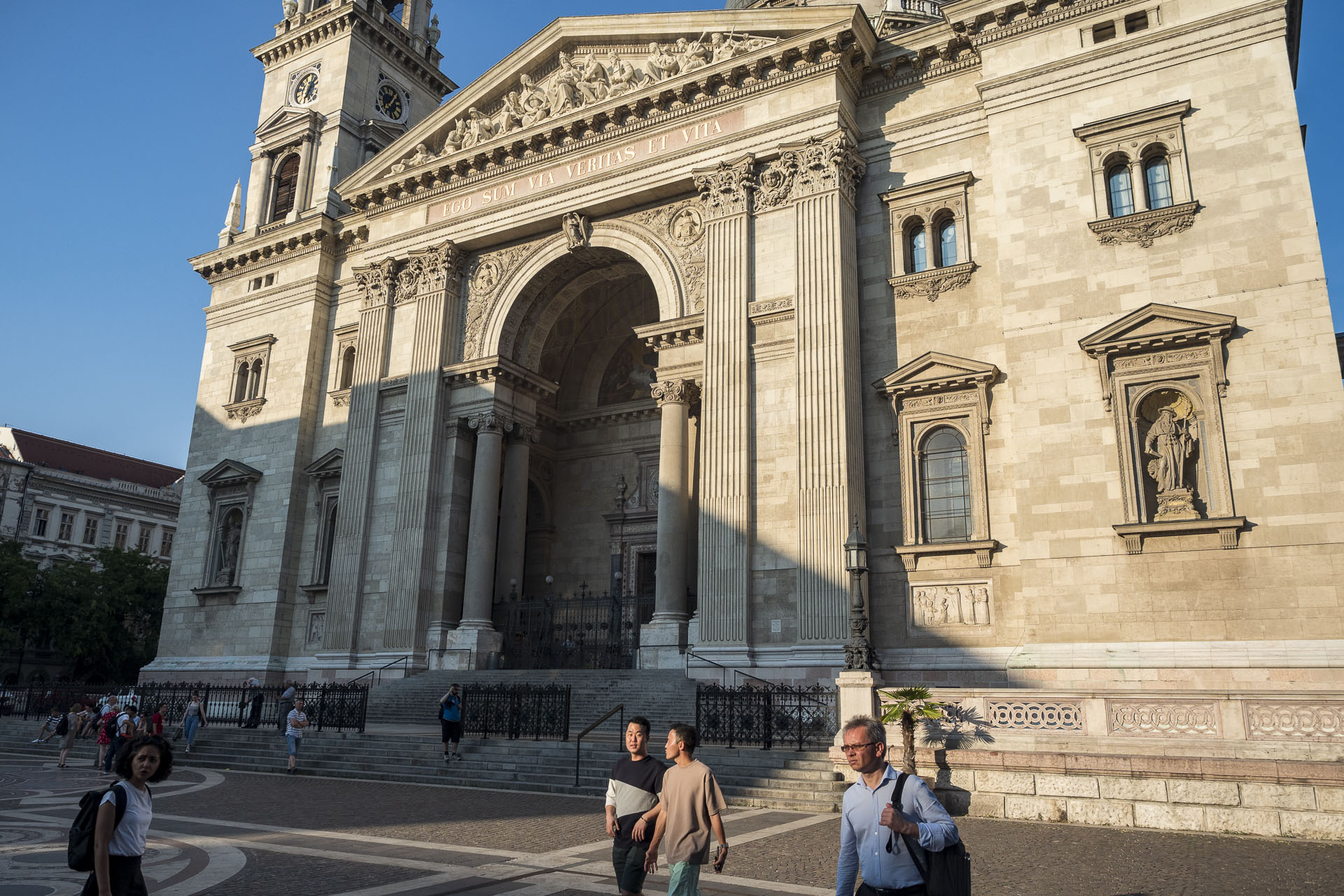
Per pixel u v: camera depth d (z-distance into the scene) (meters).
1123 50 28.42
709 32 35.75
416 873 12.12
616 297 46.62
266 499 43.62
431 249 40.69
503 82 40.59
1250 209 25.75
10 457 79.56
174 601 45.41
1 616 63.75
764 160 33.25
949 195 31.05
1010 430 28.38
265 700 36.97
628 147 36.69
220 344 48.16
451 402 39.56
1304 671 22.70
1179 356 25.75
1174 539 24.80
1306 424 23.91
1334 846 14.51
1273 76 26.27
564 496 47.16
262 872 12.16
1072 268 27.69
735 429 31.19
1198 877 12.28
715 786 8.34
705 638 30.05
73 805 18.94
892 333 31.00
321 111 49.91
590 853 13.65
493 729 27.11
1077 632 25.34
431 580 37.41
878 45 33.44
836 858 13.52
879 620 29.00
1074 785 16.95
